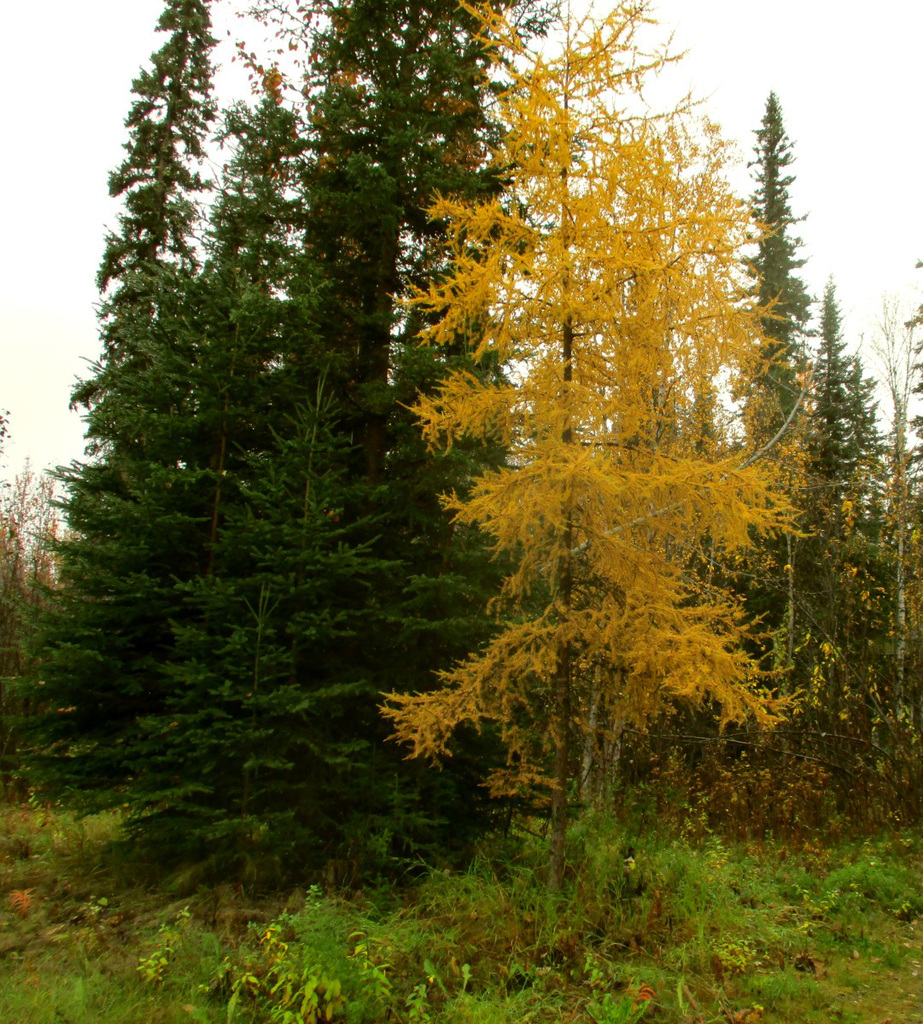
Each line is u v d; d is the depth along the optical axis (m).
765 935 6.03
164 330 8.04
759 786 11.34
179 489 7.38
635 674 5.56
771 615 15.70
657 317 5.68
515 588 6.26
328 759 6.55
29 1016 4.21
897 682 12.63
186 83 14.79
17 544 17.59
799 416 14.45
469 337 7.54
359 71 9.46
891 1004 4.91
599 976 4.84
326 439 7.76
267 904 6.09
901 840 9.45
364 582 7.30
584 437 5.88
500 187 8.71
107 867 7.11
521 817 8.30
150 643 7.37
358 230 8.56
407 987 4.74
